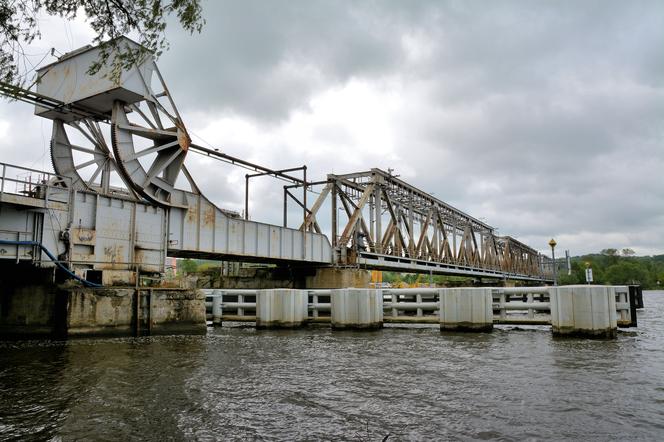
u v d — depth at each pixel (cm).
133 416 913
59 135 2683
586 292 2011
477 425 880
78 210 2288
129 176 2516
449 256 7025
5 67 981
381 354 1678
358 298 2461
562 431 847
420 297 2567
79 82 2481
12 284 2103
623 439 807
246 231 3491
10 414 916
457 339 2062
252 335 2298
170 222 2823
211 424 875
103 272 2338
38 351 1688
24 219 2072
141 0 971
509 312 2997
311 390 1141
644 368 1381
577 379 1247
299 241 4091
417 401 1045
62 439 784
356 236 4784
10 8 959
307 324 2709
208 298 2878
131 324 2141
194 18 991
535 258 14412
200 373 1323
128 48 1048
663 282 17425
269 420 905
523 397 1072
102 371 1327
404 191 5928
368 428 863
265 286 4609
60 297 2005
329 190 4944
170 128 2805
